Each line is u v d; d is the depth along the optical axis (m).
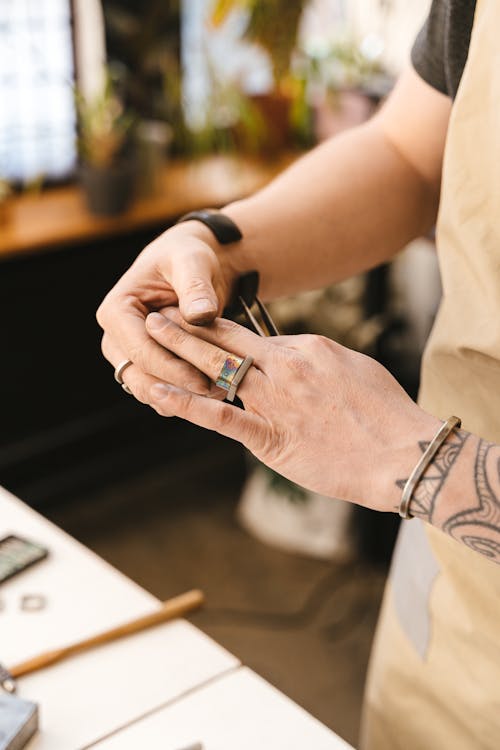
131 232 2.34
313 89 2.60
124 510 2.55
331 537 2.38
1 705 0.83
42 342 2.38
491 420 0.84
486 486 0.64
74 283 2.37
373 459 0.66
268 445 0.68
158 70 2.53
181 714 0.87
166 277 0.81
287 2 2.29
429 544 0.93
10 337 2.32
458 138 0.81
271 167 2.55
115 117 2.27
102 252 2.37
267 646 2.12
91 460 2.62
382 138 0.97
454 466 0.65
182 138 2.51
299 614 2.22
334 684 2.02
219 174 2.50
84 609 1.00
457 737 0.95
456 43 0.82
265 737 0.85
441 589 0.93
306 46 2.58
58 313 2.38
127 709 0.87
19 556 1.06
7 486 2.48
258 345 0.69
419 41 0.90
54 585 1.04
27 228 2.18
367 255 0.97
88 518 2.51
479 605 0.89
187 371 0.72
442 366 0.87
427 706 0.99
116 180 2.21
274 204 0.92
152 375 0.76
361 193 0.94
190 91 2.62
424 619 0.96
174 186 2.44
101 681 0.90
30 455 2.48
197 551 2.41
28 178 2.40
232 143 2.57
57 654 0.92
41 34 2.34
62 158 2.45
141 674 0.92
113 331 0.79
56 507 2.54
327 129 2.55
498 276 0.80
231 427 0.67
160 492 2.64
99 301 2.44
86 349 2.49
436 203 0.99
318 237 0.93
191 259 0.79
